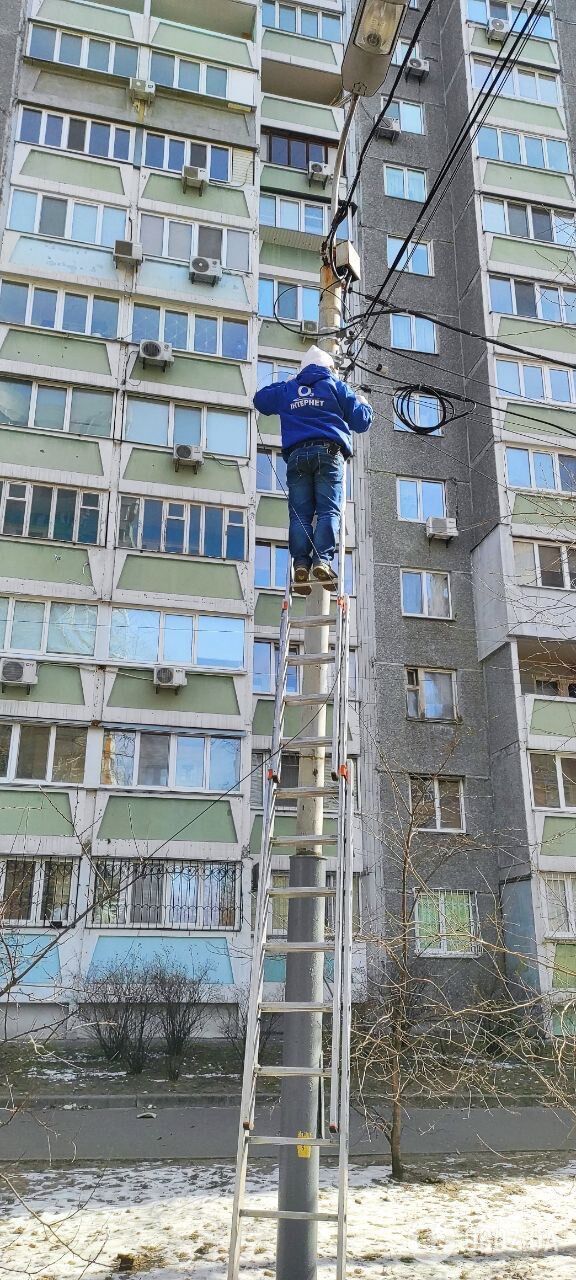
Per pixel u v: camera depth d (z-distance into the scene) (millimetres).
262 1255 6781
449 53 27406
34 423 19922
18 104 21781
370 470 23141
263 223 24312
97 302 21078
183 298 21469
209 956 17469
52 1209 7906
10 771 17906
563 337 23812
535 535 21859
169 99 23062
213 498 20375
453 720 21734
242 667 19484
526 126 25906
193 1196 8336
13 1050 15312
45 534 19297
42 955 7188
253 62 23953
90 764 18219
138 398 20734
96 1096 12562
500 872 20562
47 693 18391
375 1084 13055
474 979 19266
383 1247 7035
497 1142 11008
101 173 21938
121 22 23109
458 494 23453
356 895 19859
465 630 22469
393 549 22719
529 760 20391
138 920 17500
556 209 25266
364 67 8070
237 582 19969
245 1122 4988
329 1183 8906
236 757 18953
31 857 17422
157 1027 15812
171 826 18188
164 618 19438
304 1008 5293
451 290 25141
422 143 26562
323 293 8070
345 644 6336
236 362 21500
